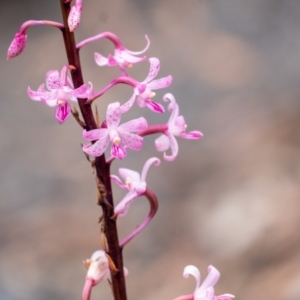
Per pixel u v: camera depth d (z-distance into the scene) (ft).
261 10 10.60
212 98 8.46
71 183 7.15
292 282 4.53
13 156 7.99
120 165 7.04
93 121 2.51
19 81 9.76
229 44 9.85
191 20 10.52
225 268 5.12
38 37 10.76
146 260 5.58
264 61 9.32
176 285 5.16
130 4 10.84
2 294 5.39
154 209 2.60
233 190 5.90
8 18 11.41
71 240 5.98
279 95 8.04
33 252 5.91
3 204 7.00
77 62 2.51
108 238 2.58
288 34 10.01
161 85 2.51
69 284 5.46
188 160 6.92
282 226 5.20
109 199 2.56
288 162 5.97
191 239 5.64
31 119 8.79
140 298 5.15
